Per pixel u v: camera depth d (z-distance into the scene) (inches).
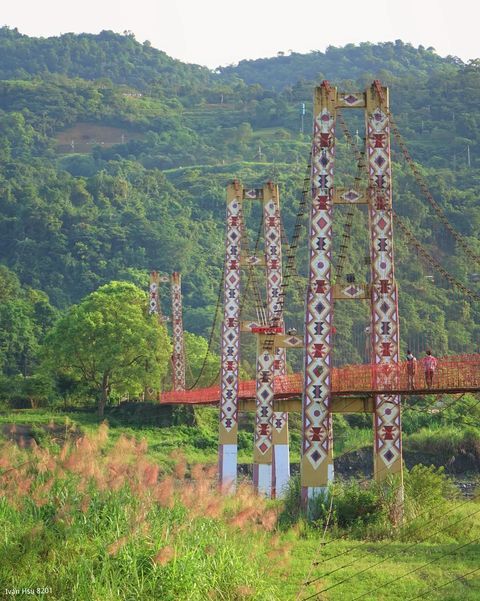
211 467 2271.2
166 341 6181.1
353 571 2041.1
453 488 3319.4
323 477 2800.2
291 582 1915.6
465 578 1972.2
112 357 5930.1
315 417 2827.3
